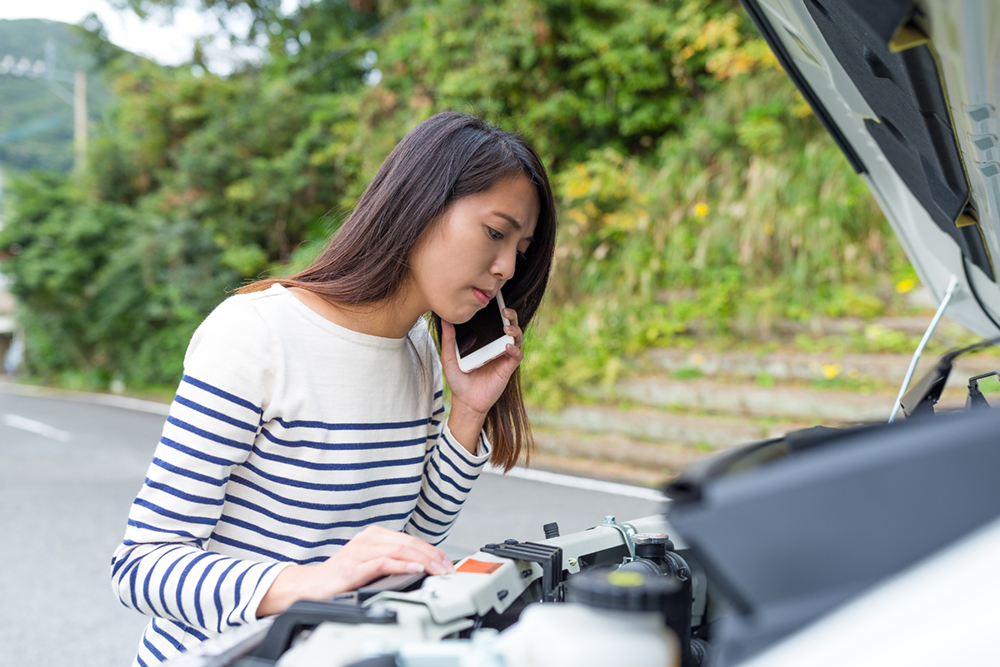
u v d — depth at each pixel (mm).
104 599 3248
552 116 7957
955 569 435
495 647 507
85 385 15648
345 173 10781
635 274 7133
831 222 6375
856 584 463
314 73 12891
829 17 776
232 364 919
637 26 7543
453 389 1191
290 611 660
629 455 5504
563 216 7668
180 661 649
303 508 979
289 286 1020
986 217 970
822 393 5336
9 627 2965
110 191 15102
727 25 7160
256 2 14367
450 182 987
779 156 6957
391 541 808
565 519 4102
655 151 8000
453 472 1177
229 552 969
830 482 497
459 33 8398
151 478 881
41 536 4137
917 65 673
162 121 13930
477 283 1031
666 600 777
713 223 7004
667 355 6520
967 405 1110
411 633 619
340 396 997
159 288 13328
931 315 5742
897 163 1166
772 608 470
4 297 23703
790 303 6309
